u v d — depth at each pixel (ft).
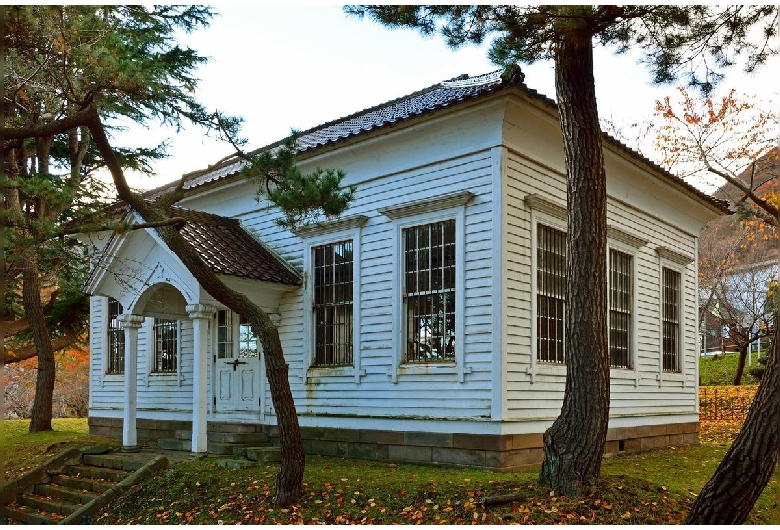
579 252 26.78
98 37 29.58
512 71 31.55
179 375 49.75
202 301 38.47
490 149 34.88
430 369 35.91
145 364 52.70
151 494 31.99
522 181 35.94
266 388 43.37
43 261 33.81
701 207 54.39
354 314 40.04
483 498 24.86
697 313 55.42
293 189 29.53
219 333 47.09
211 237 43.55
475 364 34.22
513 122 34.96
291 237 44.50
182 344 49.96
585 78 27.50
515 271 34.68
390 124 37.06
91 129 29.09
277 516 26.48
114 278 42.83
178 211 44.55
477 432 33.63
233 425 44.27
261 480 31.01
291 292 44.06
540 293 36.52
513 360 33.94
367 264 39.86
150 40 44.32
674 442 50.19
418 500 26.25
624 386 44.19
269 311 43.70
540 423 35.22
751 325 89.51
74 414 110.52
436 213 36.78
